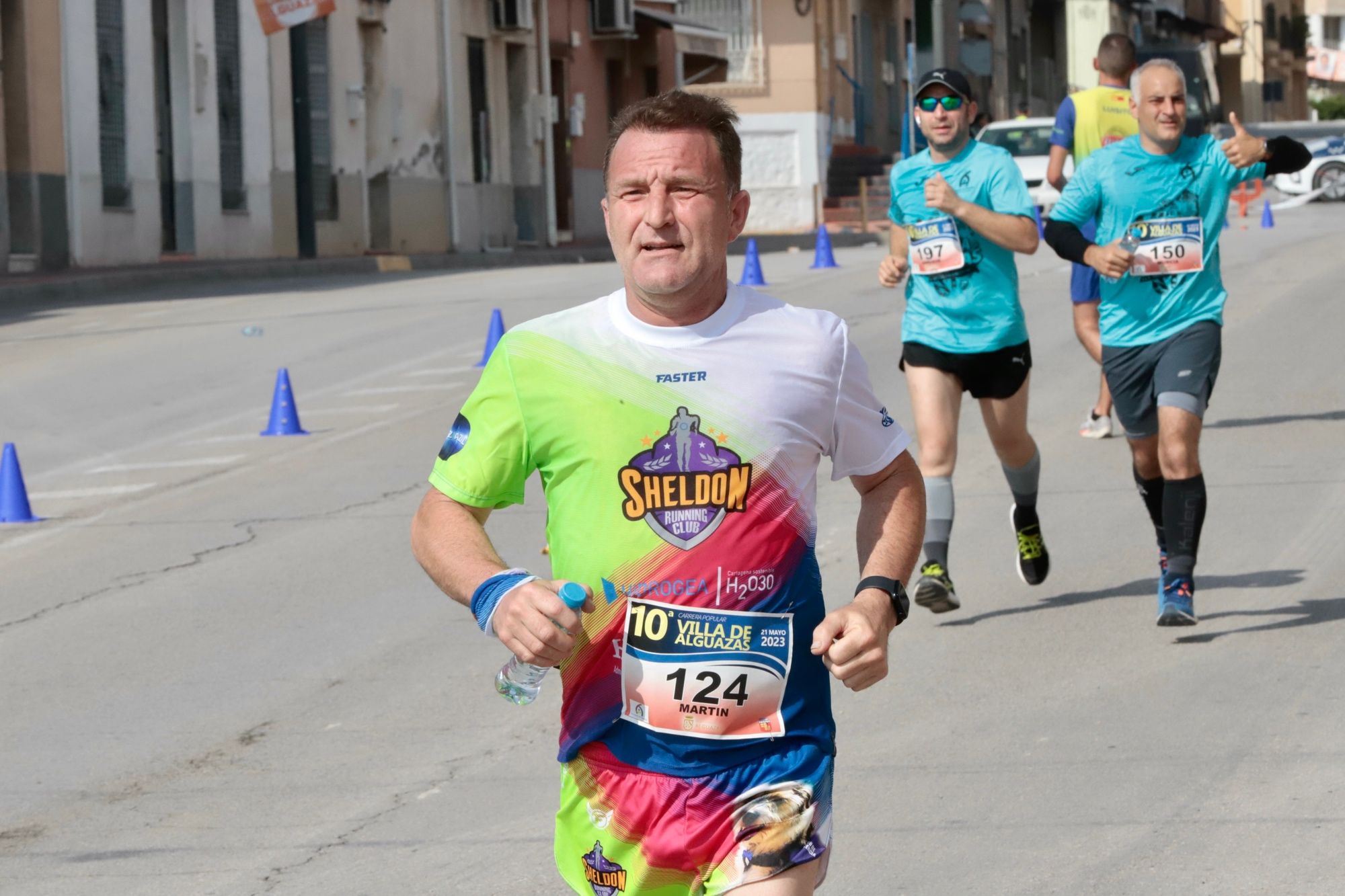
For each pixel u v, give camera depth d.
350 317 49.56
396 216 86.12
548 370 8.54
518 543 24.58
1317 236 65.12
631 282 8.49
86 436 34.12
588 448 8.48
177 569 23.95
